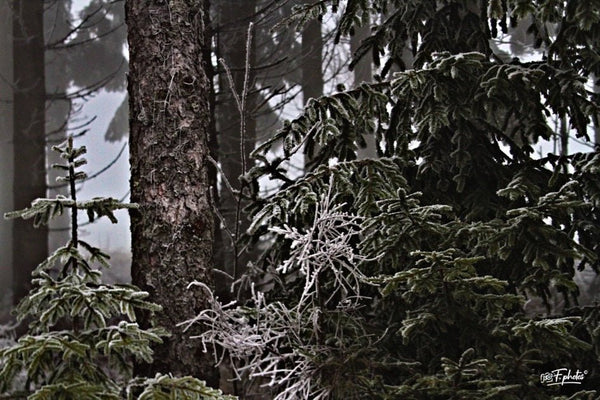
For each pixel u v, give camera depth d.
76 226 3.26
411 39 4.89
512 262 4.06
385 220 3.73
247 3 10.00
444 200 4.49
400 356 4.02
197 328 3.77
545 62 4.26
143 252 3.85
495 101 4.23
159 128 3.93
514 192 3.94
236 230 4.40
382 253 3.77
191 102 4.02
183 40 4.08
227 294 7.52
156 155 3.91
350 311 4.12
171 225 3.84
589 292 8.80
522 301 3.48
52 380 2.74
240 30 9.20
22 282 12.76
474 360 3.59
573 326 3.88
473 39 4.72
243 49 9.66
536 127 4.30
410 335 3.91
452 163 4.54
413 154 4.58
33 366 2.63
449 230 3.77
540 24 4.52
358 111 4.51
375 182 4.06
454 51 4.80
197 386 2.88
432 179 4.59
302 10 4.62
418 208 3.71
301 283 4.43
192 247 3.85
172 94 3.96
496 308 3.56
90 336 2.95
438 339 3.96
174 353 3.72
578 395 3.34
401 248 3.77
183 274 3.80
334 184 4.19
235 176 10.43
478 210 4.30
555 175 3.96
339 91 4.71
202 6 4.35
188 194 3.89
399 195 3.67
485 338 3.66
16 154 13.32
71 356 2.83
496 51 9.77
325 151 4.68
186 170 3.92
